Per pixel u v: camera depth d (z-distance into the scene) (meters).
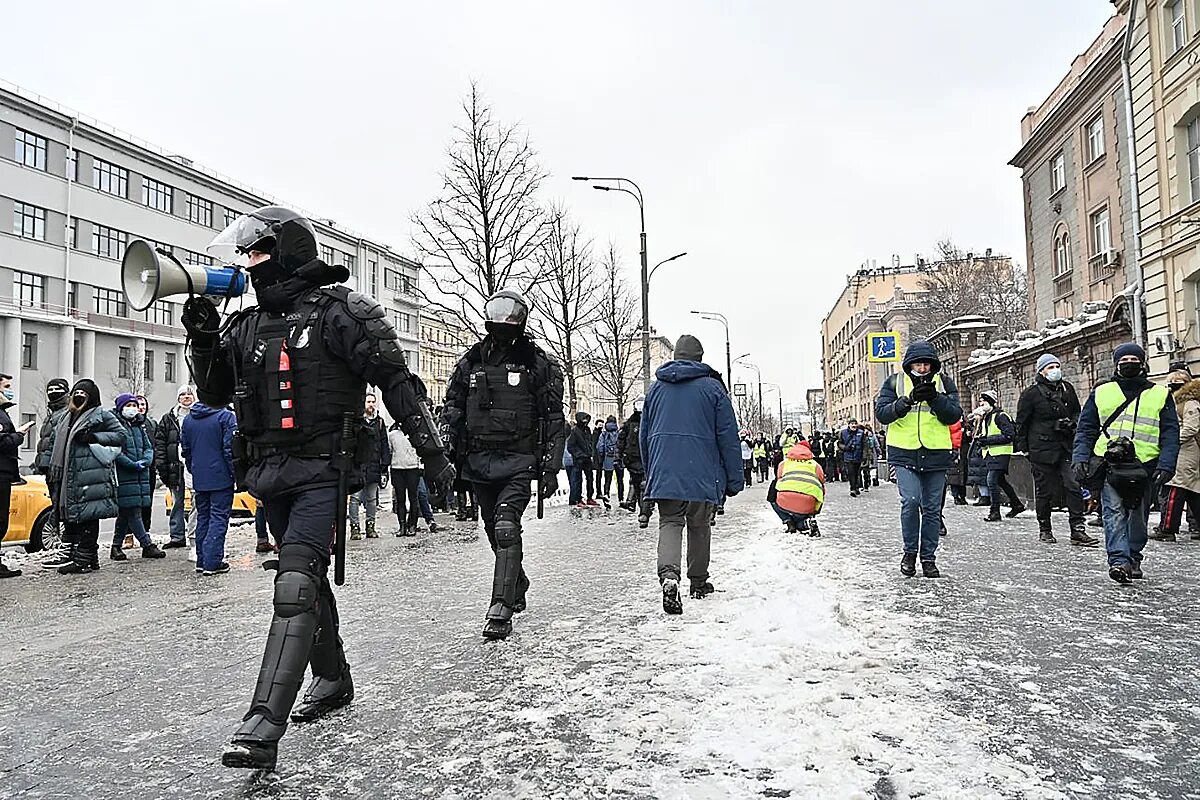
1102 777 3.16
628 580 7.73
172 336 54.00
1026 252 34.31
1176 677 4.43
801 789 3.05
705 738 3.56
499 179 20.14
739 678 4.39
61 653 5.43
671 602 6.06
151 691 4.52
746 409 85.50
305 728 3.80
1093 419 7.43
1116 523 7.28
